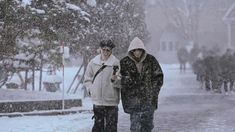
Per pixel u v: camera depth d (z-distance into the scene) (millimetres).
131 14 33312
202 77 35906
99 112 12328
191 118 19516
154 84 12000
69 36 23516
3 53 22062
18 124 17688
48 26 21234
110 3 30594
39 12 20453
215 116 20016
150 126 12078
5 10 19672
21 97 23078
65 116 20141
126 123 18281
